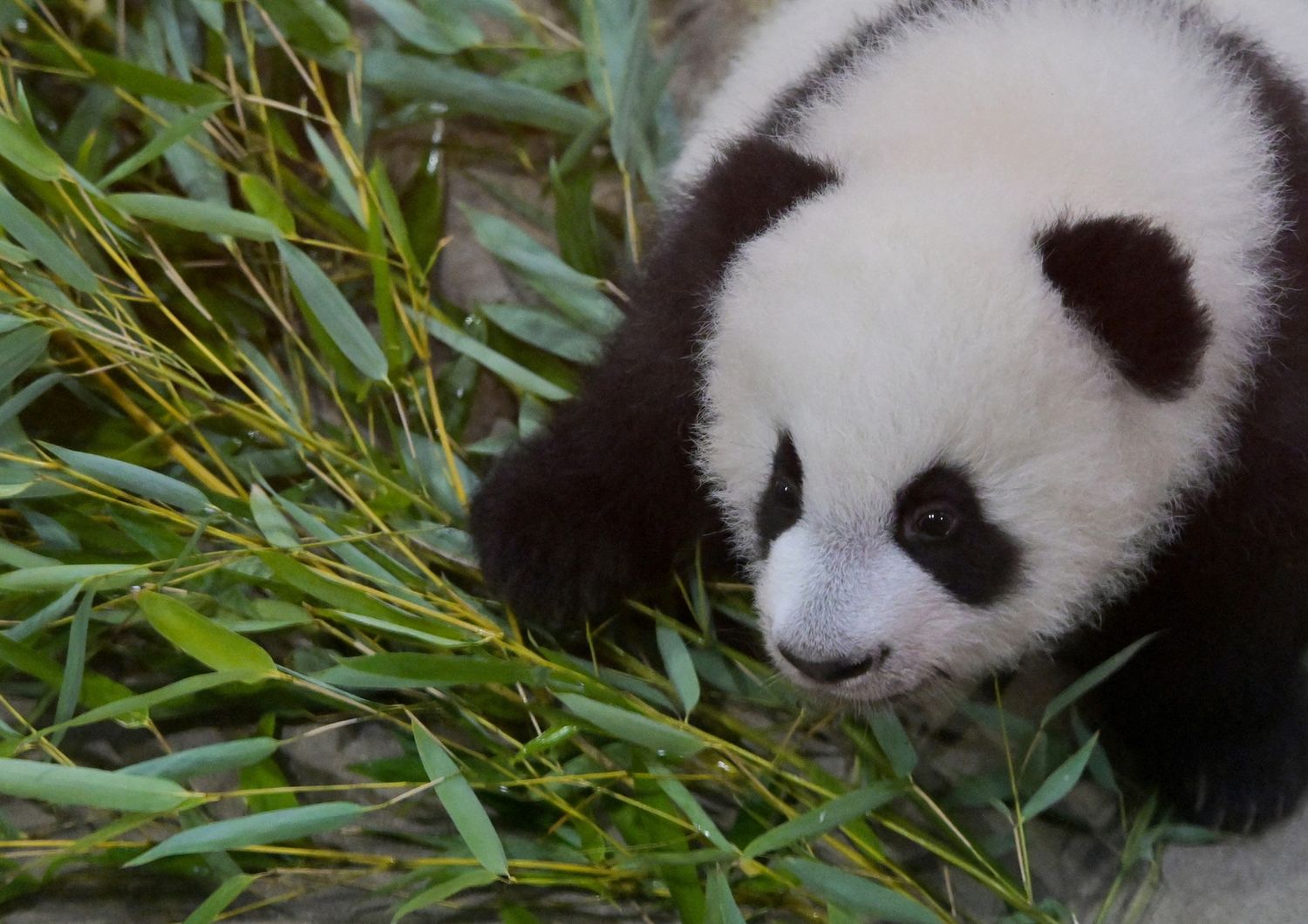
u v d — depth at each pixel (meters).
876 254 2.95
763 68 4.25
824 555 3.02
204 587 3.57
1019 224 3.02
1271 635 3.54
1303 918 3.49
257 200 3.90
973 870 3.30
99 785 2.83
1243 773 3.76
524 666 3.29
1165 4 3.64
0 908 3.24
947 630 3.11
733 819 3.62
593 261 4.79
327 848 3.46
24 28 4.91
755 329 3.09
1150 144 3.22
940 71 3.46
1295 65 3.68
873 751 3.51
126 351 3.86
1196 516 3.32
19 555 3.45
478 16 5.81
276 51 5.20
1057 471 2.98
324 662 3.64
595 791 3.46
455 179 5.49
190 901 3.31
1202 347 2.89
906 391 2.84
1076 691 3.43
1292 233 3.25
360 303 5.02
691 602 3.99
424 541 3.96
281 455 4.15
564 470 3.82
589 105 5.38
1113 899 3.45
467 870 3.18
